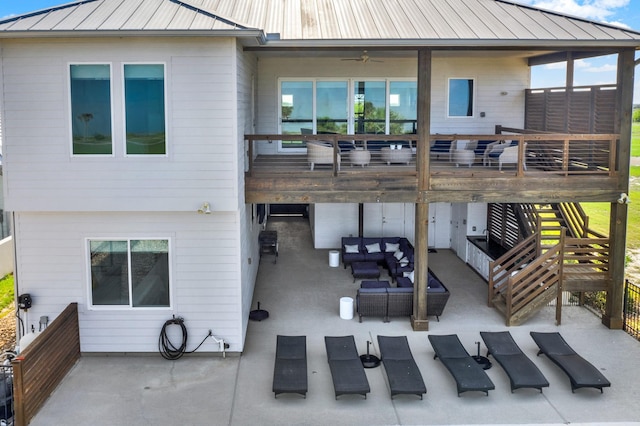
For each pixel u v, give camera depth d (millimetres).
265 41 12375
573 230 15883
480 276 18172
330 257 19250
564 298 15938
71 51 11812
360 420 10297
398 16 14289
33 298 12742
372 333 13883
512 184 13812
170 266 12664
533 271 15344
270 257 20484
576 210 16359
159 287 12781
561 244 14180
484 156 16391
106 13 12172
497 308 15242
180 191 12195
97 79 11914
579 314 15156
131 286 12766
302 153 18875
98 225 12539
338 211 21188
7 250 19891
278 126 18578
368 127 18703
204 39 11781
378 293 14297
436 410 10602
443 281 17688
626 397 11031
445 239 21500
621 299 14164
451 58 18375
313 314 15094
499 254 17281
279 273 18609
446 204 21281
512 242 17734
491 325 14352
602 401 10898
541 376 11023
